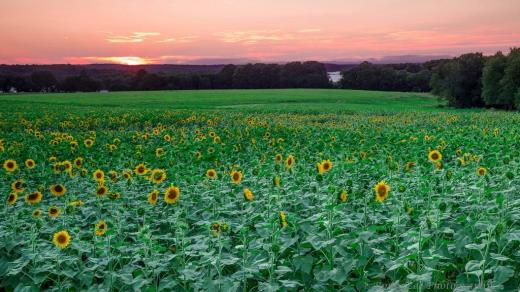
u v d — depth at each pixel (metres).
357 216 7.53
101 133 26.28
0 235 7.17
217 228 6.16
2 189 11.12
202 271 5.82
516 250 6.18
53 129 33.94
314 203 8.96
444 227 6.56
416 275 4.82
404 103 84.62
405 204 7.15
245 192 7.66
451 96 83.69
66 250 6.83
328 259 5.86
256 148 17.97
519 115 44.75
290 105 68.69
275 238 6.12
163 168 13.98
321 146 18.31
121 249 6.54
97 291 5.69
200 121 36.88
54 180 12.65
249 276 5.47
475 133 21.70
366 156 13.31
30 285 5.83
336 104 73.25
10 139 23.08
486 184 8.45
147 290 5.40
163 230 8.44
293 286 5.18
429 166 10.92
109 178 11.12
